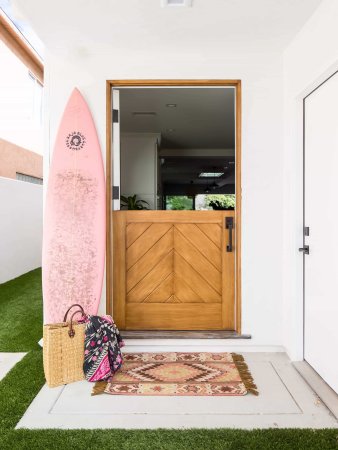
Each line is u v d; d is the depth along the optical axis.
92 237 3.22
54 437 2.00
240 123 3.30
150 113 5.15
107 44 3.08
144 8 2.53
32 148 9.73
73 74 3.29
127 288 3.47
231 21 2.71
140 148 6.32
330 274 2.54
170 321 3.47
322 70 2.46
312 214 2.85
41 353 3.24
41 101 10.18
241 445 1.92
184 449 1.89
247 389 2.56
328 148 2.57
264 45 3.11
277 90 3.29
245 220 3.30
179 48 3.16
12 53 7.68
